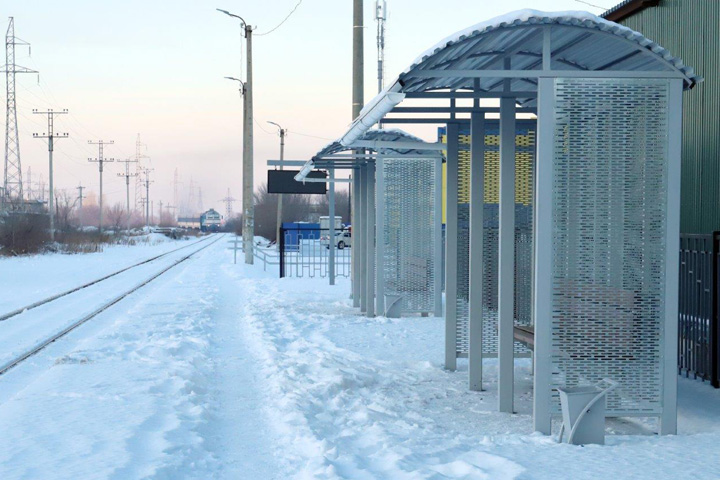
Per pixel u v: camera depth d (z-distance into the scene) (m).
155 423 7.27
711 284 8.89
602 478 5.41
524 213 10.38
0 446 6.45
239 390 9.19
